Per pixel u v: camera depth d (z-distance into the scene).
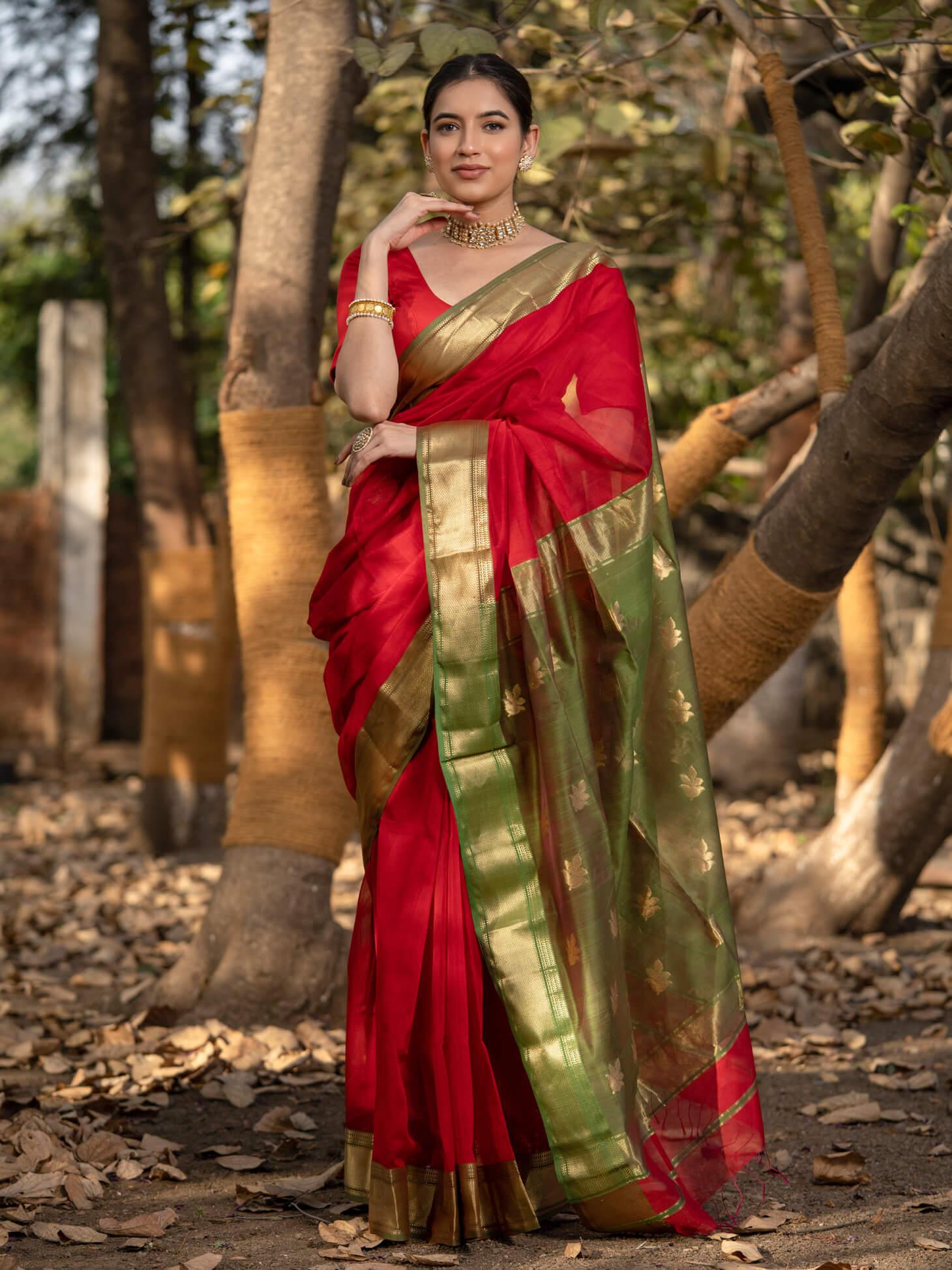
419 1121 2.48
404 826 2.50
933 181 4.61
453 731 2.44
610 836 2.55
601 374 2.58
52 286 13.25
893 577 11.34
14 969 4.83
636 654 2.54
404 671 2.50
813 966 4.94
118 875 6.70
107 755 10.61
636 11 6.00
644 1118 2.52
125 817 8.70
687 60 6.71
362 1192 2.55
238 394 4.21
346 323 2.62
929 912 6.01
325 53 4.13
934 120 4.38
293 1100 3.47
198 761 7.22
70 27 10.41
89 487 10.72
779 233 9.78
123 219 6.85
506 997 2.42
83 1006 4.40
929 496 8.84
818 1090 3.52
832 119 6.50
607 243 7.11
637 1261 2.30
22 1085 3.52
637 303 9.31
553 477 2.48
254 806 4.16
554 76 4.71
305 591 4.20
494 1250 2.38
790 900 5.39
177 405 7.17
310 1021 4.07
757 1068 3.77
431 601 2.45
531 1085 2.44
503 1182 2.44
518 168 2.68
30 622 10.79
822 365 3.51
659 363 9.48
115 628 11.20
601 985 2.42
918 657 11.26
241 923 4.12
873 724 5.77
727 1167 2.58
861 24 3.78
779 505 3.83
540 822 2.48
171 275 12.42
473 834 2.44
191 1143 3.12
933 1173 2.84
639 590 2.54
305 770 4.14
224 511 6.73
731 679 3.93
